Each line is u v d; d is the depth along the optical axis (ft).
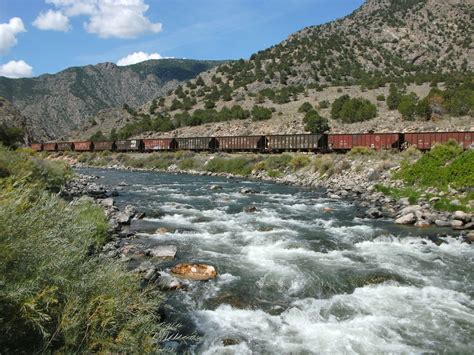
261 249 45.70
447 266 40.40
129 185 117.08
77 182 108.37
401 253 44.80
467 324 27.81
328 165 124.06
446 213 64.03
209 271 36.78
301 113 250.16
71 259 16.43
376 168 104.27
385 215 67.56
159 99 428.15
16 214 15.39
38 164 71.36
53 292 14.79
